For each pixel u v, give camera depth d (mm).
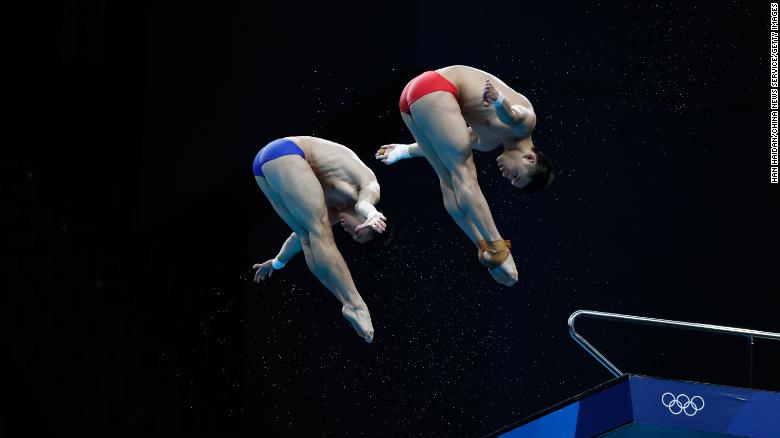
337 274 18891
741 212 30719
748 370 20734
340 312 32000
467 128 18000
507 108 17438
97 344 36188
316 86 29219
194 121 34750
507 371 27922
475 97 18219
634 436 19016
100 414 35281
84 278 36906
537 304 28375
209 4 34844
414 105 18078
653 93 29500
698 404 17953
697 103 30297
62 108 37750
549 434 18703
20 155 37312
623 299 29094
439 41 25906
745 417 17844
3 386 34688
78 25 38125
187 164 34844
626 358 28969
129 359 36281
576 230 28984
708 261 30172
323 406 31484
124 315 36875
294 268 33719
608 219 29328
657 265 29656
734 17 30438
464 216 18594
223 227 36312
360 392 30531
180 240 37312
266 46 31688
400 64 25969
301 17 30250
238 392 34281
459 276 28875
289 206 18953
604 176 29469
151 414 35562
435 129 17953
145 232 37250
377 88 26828
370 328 18953
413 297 29562
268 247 34406
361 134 30250
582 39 28359
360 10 27812
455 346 28578
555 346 28359
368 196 18938
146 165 37375
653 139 30141
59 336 35906
